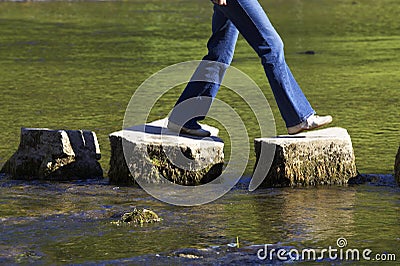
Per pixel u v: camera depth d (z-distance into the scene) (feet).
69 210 31.83
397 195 33.53
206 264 26.23
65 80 61.57
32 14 100.83
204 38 82.38
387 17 99.71
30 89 58.08
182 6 108.78
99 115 49.19
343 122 46.83
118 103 52.90
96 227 29.81
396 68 65.87
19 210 31.81
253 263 26.35
